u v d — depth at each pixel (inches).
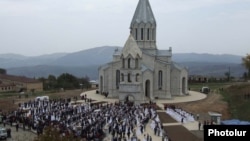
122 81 5329.7
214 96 5925.2
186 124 3853.3
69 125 3245.6
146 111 4281.5
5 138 3090.6
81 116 3720.5
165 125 3752.5
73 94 6136.8
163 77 5743.1
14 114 3919.8
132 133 3255.4
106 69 5979.3
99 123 3356.3
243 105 5054.1
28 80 7632.9
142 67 5551.2
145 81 5516.7
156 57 5920.3
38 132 3095.5
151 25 5940.0
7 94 6304.1
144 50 5925.2
